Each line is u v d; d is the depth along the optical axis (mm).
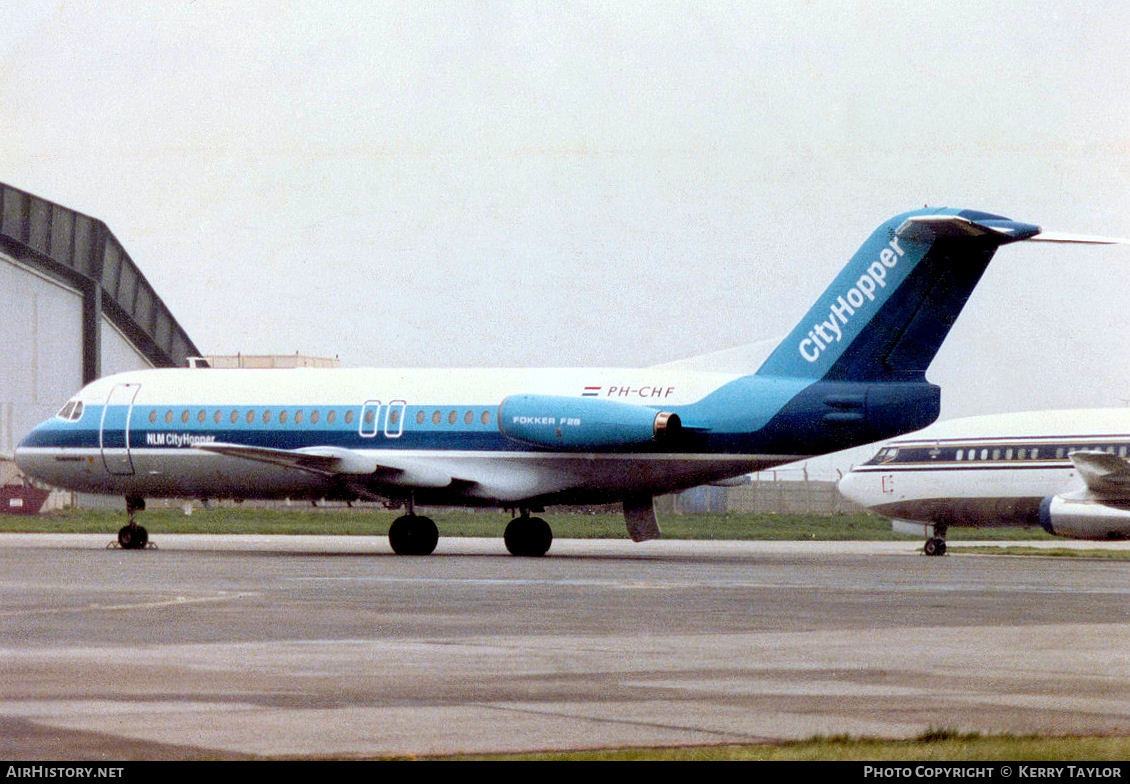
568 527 106375
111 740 17312
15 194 124375
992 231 53781
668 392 60375
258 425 67500
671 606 35938
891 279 56562
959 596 39906
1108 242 53031
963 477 75250
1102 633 29781
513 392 63281
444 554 66250
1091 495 69938
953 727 18156
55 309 130250
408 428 64688
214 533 98188
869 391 56719
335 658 24984
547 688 21641
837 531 108000
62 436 71375
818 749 16484
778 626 30984
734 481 69125
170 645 26797
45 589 40719
